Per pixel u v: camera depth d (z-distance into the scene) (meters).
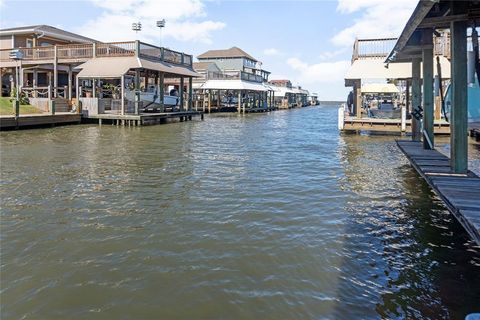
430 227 6.27
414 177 10.00
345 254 5.26
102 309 4.01
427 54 9.14
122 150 14.52
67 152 13.76
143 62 26.89
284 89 74.19
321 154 14.31
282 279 4.58
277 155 14.00
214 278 4.60
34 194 8.09
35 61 29.31
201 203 7.58
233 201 7.72
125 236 5.86
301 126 28.86
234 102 53.72
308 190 8.63
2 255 5.20
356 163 12.28
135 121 25.00
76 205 7.39
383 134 21.88
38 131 20.89
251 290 4.34
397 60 11.50
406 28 7.05
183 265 4.93
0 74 31.16
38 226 6.25
